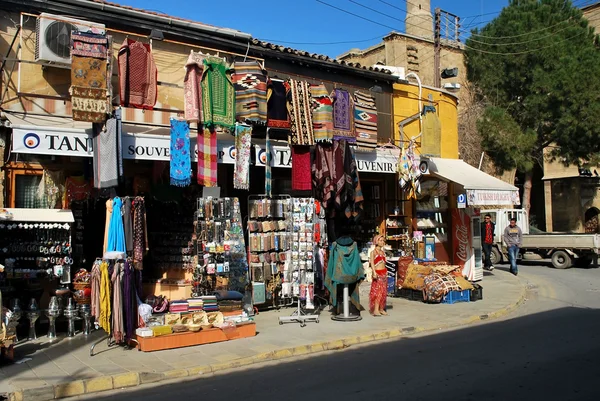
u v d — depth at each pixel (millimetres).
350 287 10711
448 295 12273
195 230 10062
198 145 9945
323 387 6234
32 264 8695
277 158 11273
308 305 10875
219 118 10180
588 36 28516
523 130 28812
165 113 10867
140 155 9180
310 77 13156
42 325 9336
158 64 10742
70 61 9070
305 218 11258
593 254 20688
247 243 11453
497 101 29312
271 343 8383
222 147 10266
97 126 8812
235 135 10445
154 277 11391
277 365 7441
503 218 23719
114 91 10086
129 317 8031
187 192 11008
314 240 11234
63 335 8820
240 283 10445
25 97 9281
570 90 25844
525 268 21188
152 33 10445
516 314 11352
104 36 8906
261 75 10742
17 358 7402
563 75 25859
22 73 9297
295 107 11469
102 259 8273
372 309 10891
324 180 11609
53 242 8789
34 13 9375
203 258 9680
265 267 10961
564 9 28656
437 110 16812
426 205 16047
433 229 16141
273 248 11109
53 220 8625
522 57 27406
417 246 15023
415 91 15758
